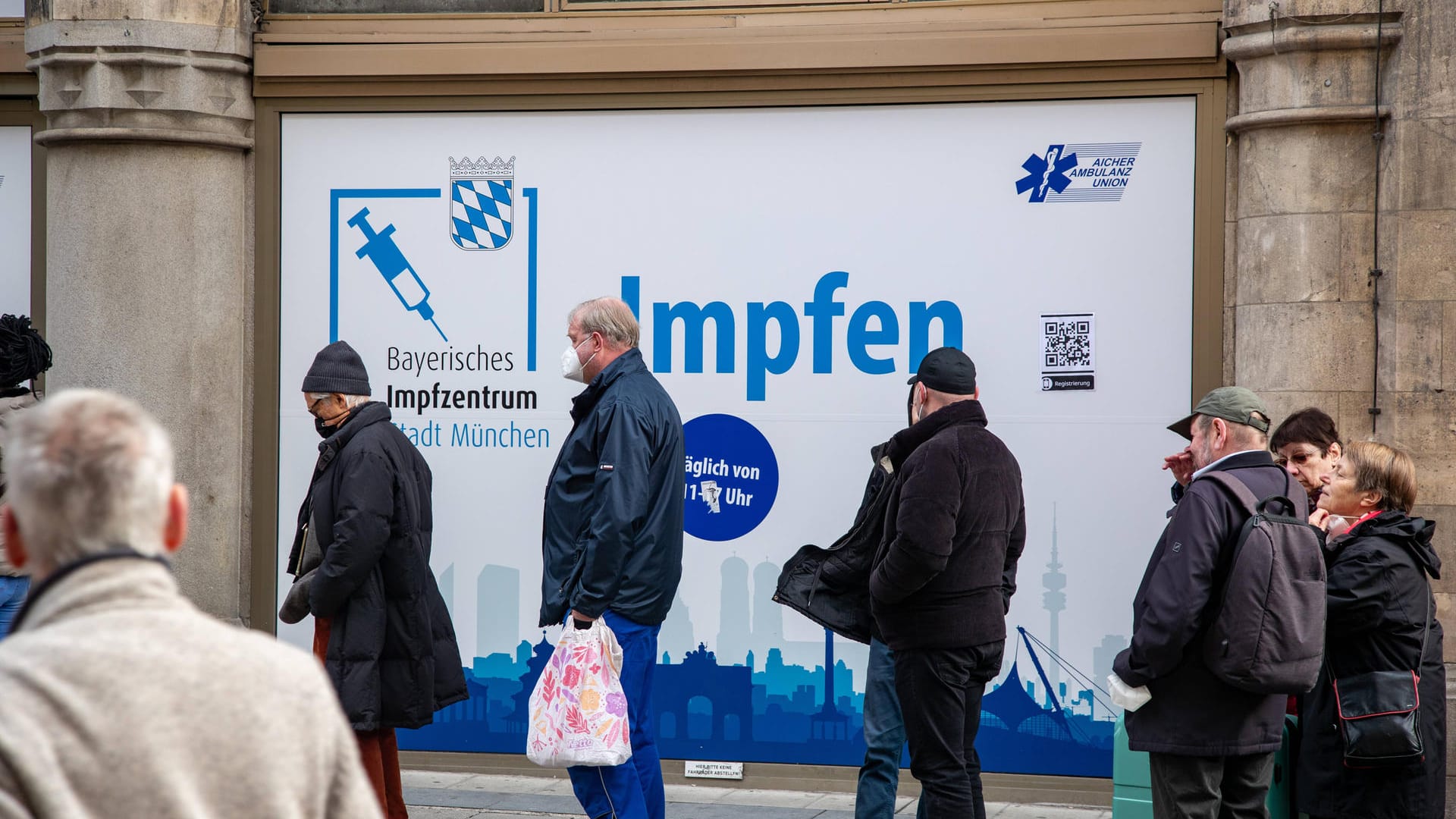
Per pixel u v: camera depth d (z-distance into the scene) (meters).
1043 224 9.52
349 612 7.67
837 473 9.79
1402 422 8.68
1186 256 9.37
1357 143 8.83
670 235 9.96
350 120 10.30
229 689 2.68
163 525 2.82
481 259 10.19
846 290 9.76
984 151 9.58
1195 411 6.75
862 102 9.67
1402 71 8.63
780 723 9.84
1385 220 8.76
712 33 9.84
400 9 10.27
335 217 10.33
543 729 7.34
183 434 10.23
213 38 10.12
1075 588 9.47
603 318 7.80
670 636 9.95
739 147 9.87
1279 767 7.37
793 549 9.83
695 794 9.69
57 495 2.71
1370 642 6.72
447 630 8.21
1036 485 9.53
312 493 7.82
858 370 9.76
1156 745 6.34
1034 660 9.52
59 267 10.31
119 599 2.68
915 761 7.09
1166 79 9.32
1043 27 9.44
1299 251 8.91
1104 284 9.45
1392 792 6.73
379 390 10.30
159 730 2.58
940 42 9.52
